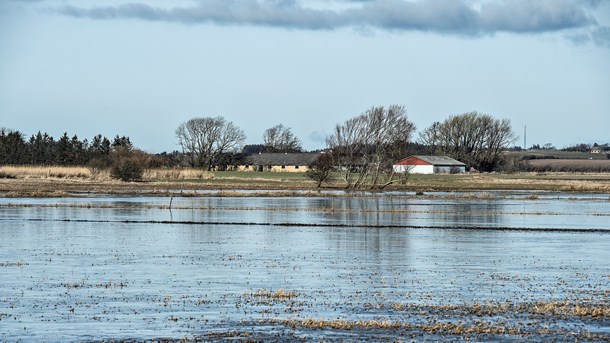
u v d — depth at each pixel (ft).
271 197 593.83
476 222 369.09
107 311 156.97
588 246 269.64
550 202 536.83
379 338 134.41
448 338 134.31
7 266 217.36
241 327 143.02
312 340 133.28
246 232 318.45
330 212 431.84
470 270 212.02
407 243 278.46
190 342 132.46
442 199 566.36
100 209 446.19
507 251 255.29
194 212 428.15
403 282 191.62
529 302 165.27
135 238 293.64
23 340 134.21
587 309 154.61
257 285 187.01
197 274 203.72
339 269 213.46
